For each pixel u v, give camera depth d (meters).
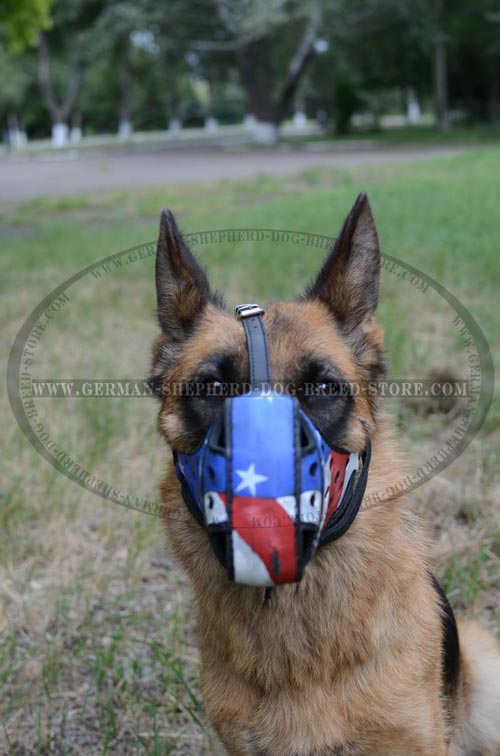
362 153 9.49
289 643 0.86
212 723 0.92
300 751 0.87
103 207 5.59
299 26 12.27
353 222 0.90
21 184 7.89
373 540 0.87
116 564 1.40
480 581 1.27
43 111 21.59
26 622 1.27
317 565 0.86
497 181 5.00
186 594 1.31
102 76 20.36
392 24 12.80
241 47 12.41
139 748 1.06
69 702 1.14
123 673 1.14
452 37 12.60
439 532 1.39
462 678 1.08
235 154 10.59
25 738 1.09
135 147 13.43
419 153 8.90
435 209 3.88
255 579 0.72
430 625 0.91
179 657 1.17
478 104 14.66
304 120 23.08
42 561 1.42
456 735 1.06
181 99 24.86
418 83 14.78
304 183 6.21
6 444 1.69
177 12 11.70
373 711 0.85
